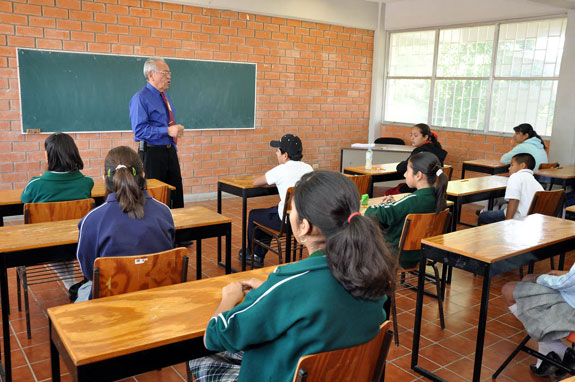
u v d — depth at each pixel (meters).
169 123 3.97
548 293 2.00
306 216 1.08
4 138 4.70
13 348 2.44
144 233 1.84
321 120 6.95
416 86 7.04
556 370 2.24
